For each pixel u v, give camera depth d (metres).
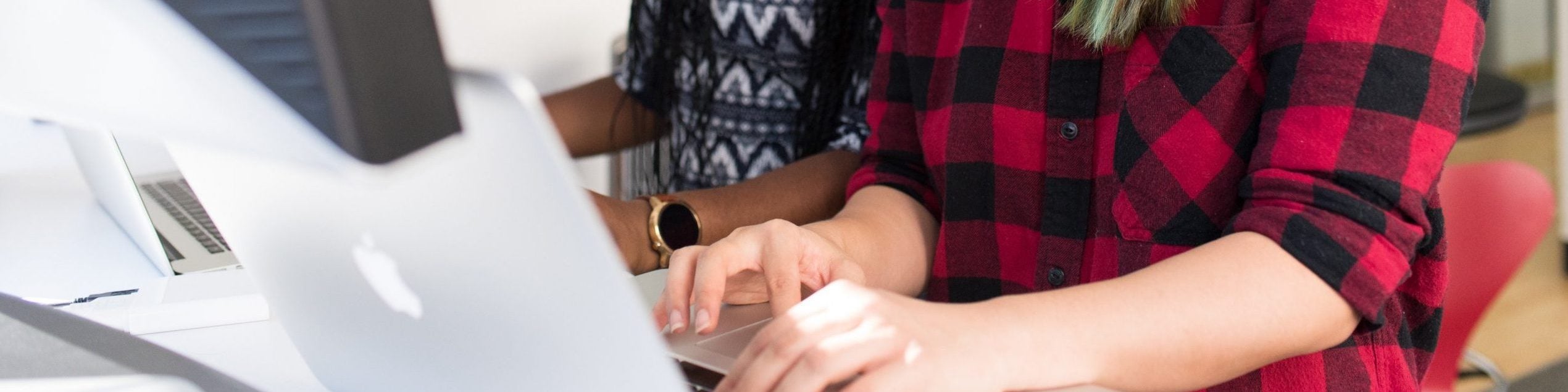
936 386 0.53
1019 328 0.57
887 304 0.57
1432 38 0.66
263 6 0.27
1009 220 0.91
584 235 0.37
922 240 0.94
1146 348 0.59
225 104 0.29
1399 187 0.64
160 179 1.21
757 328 0.67
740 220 1.07
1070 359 0.57
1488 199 1.23
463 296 0.44
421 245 0.43
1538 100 3.94
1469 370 1.48
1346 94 0.65
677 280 0.70
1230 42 0.76
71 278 0.92
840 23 1.24
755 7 1.26
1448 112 0.66
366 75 0.27
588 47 2.15
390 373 0.55
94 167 1.01
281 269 0.55
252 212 0.53
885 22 1.02
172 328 0.78
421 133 0.28
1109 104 0.83
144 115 0.33
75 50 0.34
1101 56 0.83
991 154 0.90
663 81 1.39
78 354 0.47
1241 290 0.62
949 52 0.96
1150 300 0.61
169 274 0.94
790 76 1.29
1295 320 0.62
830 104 1.28
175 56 0.30
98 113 0.35
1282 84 0.69
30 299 0.86
